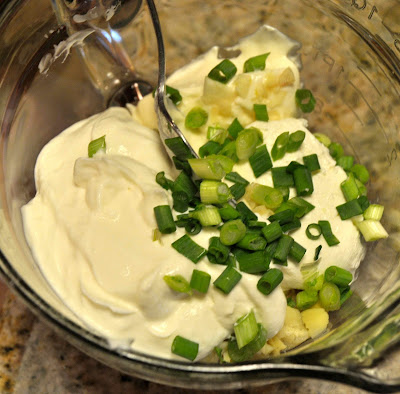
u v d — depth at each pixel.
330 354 0.16
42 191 0.22
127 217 0.20
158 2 0.26
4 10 0.22
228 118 0.25
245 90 0.25
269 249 0.21
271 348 0.21
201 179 0.22
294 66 0.26
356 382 0.16
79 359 0.24
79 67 0.26
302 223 0.22
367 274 0.23
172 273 0.19
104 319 0.19
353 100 0.27
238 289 0.20
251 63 0.26
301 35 0.27
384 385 0.15
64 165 0.23
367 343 0.17
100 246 0.20
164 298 0.19
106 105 0.27
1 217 0.21
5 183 0.22
